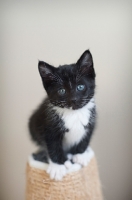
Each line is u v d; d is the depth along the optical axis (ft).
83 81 1.17
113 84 1.61
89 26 1.58
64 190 1.12
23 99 1.69
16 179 1.79
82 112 1.19
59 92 1.16
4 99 1.70
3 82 1.68
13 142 1.74
